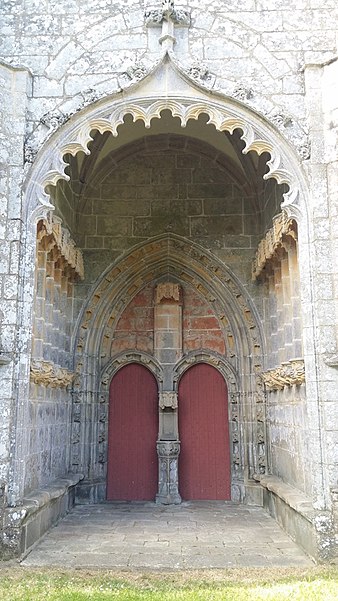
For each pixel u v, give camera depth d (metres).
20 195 6.84
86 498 9.67
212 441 10.22
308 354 6.52
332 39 7.38
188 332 10.58
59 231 8.12
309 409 6.43
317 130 6.99
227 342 10.45
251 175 10.30
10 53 7.45
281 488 7.73
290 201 6.88
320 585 5.10
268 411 9.68
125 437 10.28
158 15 7.39
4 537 6.07
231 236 10.44
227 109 7.24
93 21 7.53
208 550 6.62
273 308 9.38
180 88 7.31
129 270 10.50
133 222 10.57
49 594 4.87
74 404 9.88
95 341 10.27
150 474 10.11
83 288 10.27
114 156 10.54
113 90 7.26
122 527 7.90
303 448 7.20
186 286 10.74
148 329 10.60
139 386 10.48
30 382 7.11
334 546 5.97
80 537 7.28
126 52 7.41
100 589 5.05
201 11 7.53
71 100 7.27
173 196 10.65
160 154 10.80
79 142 7.18
